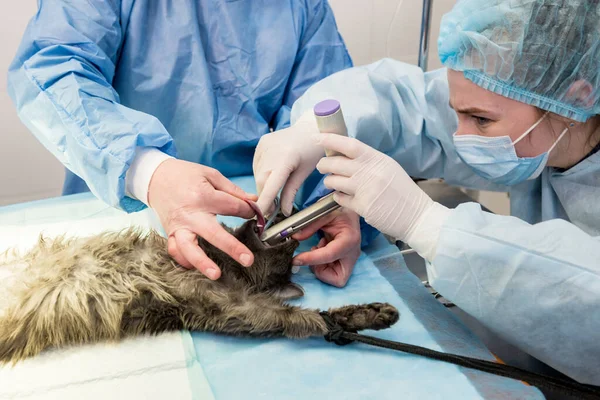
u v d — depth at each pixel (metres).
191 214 1.19
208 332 1.13
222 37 1.86
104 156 1.24
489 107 1.21
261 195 1.31
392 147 1.72
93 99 1.38
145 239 1.28
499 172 1.34
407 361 1.04
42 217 1.53
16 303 1.09
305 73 2.00
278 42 1.89
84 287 1.10
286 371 1.01
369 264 1.43
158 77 1.79
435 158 1.76
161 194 1.25
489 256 1.02
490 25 1.13
